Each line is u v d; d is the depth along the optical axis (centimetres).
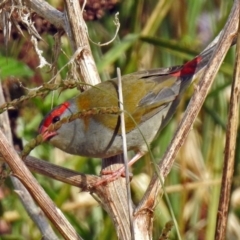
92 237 1250
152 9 1404
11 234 1220
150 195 750
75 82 690
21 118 1195
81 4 1078
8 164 693
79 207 1255
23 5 964
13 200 1224
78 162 1241
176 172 1315
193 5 1387
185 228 1323
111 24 1355
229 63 1355
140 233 742
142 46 1327
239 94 752
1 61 1019
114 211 832
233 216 1313
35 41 959
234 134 753
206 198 1350
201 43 1439
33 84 1227
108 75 1317
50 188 1209
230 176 757
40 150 1300
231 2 1324
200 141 1363
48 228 929
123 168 916
